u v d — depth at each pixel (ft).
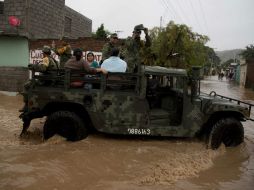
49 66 23.44
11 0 51.96
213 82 142.10
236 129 22.97
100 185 16.20
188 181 17.56
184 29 61.77
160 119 22.75
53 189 15.34
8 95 45.91
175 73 22.18
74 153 19.99
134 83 22.04
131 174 17.76
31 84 22.50
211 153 21.80
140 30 26.35
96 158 19.52
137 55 26.32
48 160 18.69
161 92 23.53
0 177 16.17
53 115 22.26
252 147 24.35
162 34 60.85
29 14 52.26
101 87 21.97
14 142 22.58
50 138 22.40
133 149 21.25
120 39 38.27
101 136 23.31
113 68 23.16
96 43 51.03
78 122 22.24
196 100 22.44
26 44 51.52
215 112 22.76
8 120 29.68
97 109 22.04
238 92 88.84
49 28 60.13
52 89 22.43
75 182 16.34
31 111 22.58
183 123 22.41
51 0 60.13
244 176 18.90
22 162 18.25
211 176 18.52
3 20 52.44
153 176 17.67
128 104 21.95
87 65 22.75
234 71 198.29
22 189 15.10
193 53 61.36
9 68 48.47
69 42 51.39
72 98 22.07
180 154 20.97
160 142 22.80
